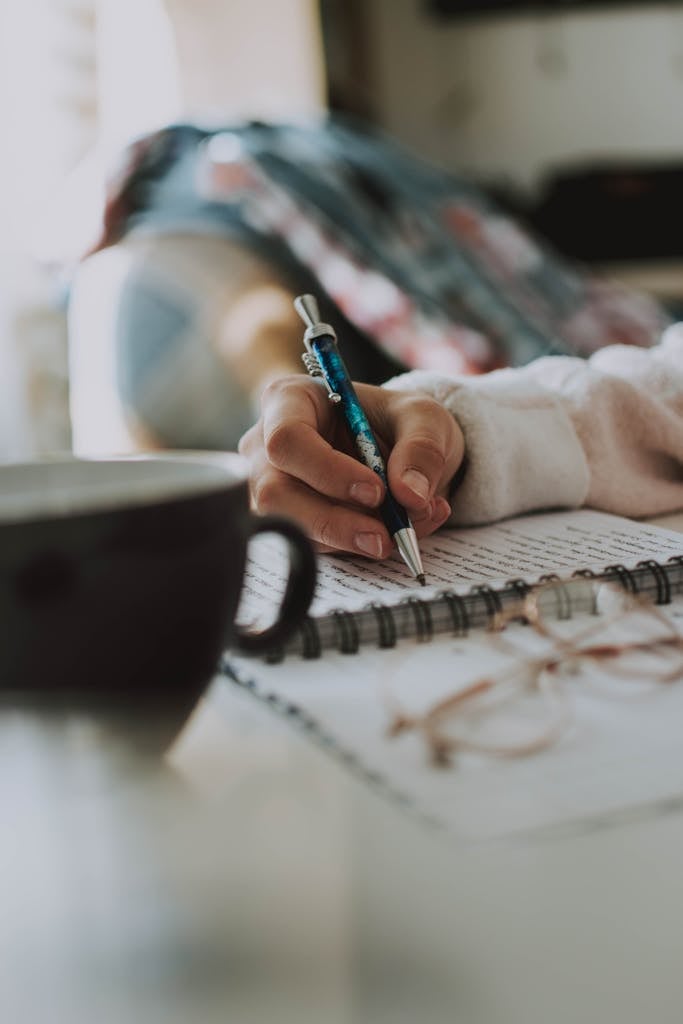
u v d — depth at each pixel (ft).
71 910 0.80
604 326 6.16
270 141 5.29
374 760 1.00
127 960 0.74
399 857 0.85
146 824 0.92
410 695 1.16
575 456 2.08
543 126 11.66
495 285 5.65
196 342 4.54
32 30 6.19
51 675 0.94
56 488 1.18
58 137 6.35
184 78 7.63
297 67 8.45
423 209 5.72
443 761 0.99
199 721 1.13
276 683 1.22
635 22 11.37
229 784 0.98
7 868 0.86
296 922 0.77
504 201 11.39
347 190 5.28
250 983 0.71
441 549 1.83
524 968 0.71
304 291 4.91
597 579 1.45
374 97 11.32
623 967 0.70
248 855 0.86
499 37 11.56
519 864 0.83
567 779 0.96
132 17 7.13
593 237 11.35
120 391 4.56
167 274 4.64
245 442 1.96
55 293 5.19
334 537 1.72
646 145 11.55
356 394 1.94
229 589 1.05
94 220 4.99
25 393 5.96
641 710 1.09
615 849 0.85
